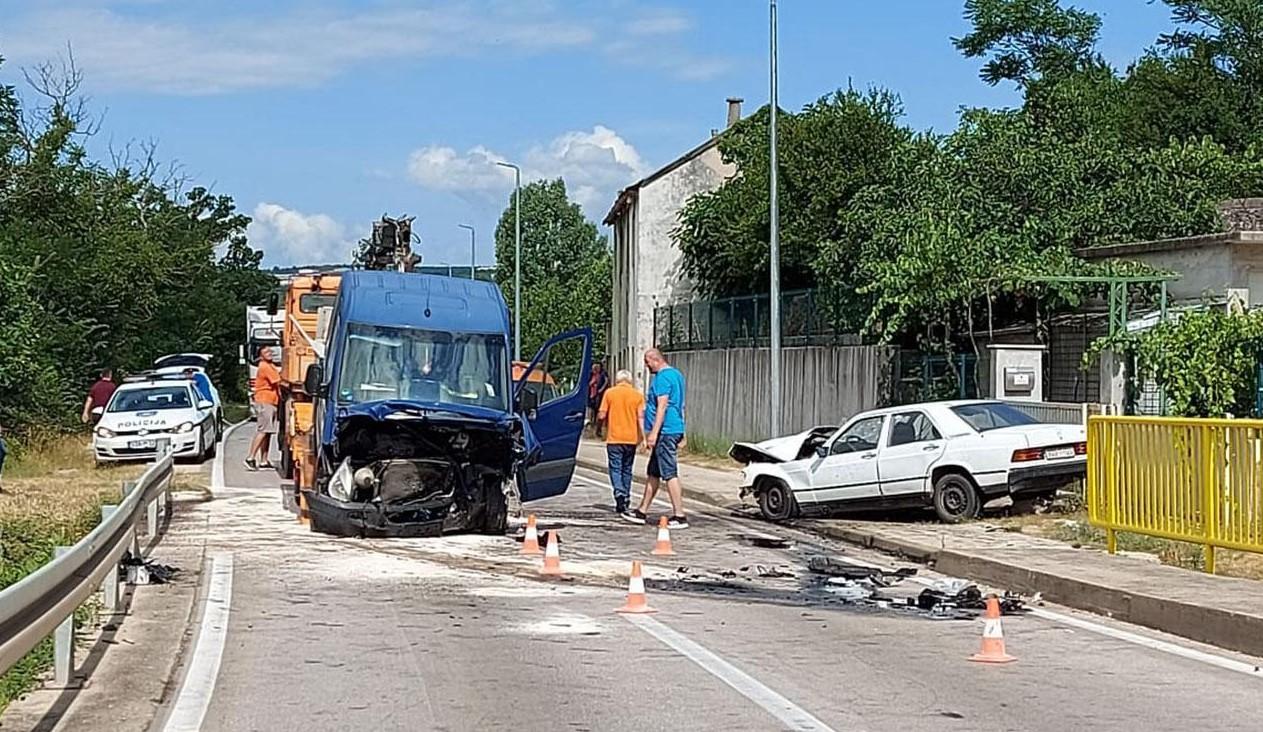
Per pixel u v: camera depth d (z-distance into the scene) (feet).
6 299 105.50
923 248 78.54
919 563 52.54
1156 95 162.71
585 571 48.62
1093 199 90.68
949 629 37.78
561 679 30.27
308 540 55.47
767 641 35.29
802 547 57.36
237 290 289.74
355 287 60.18
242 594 42.16
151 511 53.93
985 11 184.34
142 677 29.71
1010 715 27.17
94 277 142.92
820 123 135.13
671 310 138.31
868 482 63.21
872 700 28.40
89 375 135.74
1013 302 84.38
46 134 144.05
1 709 26.18
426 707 27.55
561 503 76.69
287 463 80.23
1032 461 60.59
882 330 85.46
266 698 28.35
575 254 340.59
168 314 203.92
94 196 158.61
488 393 59.00
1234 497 42.45
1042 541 53.93
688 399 130.52
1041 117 122.01
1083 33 183.01
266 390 93.56
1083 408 67.31
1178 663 33.09
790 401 106.11
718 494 80.12
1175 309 73.10
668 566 50.55
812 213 134.21
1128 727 26.27
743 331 117.50
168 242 203.41
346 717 26.71
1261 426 41.14
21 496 69.87
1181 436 44.70
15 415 103.96
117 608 37.81
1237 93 163.73
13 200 142.10
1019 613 41.16
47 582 24.40
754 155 148.36
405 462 56.59
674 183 163.53
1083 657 33.78
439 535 57.62
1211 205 93.15
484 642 34.73
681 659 32.68
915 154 107.14
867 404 92.27
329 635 35.55
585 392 64.75
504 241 343.87
